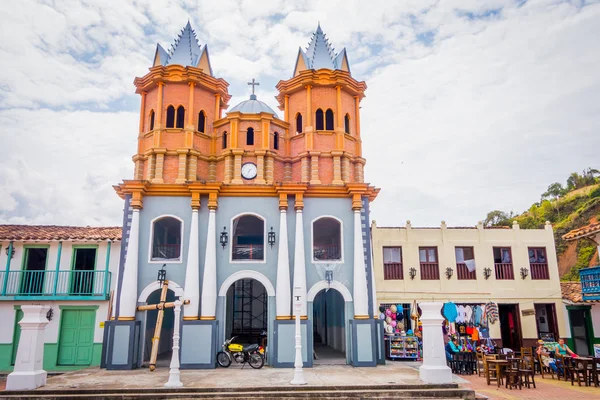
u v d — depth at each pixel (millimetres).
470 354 19625
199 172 21672
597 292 21078
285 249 19562
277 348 18484
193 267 19203
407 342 21922
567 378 17922
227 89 23859
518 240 25938
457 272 25266
